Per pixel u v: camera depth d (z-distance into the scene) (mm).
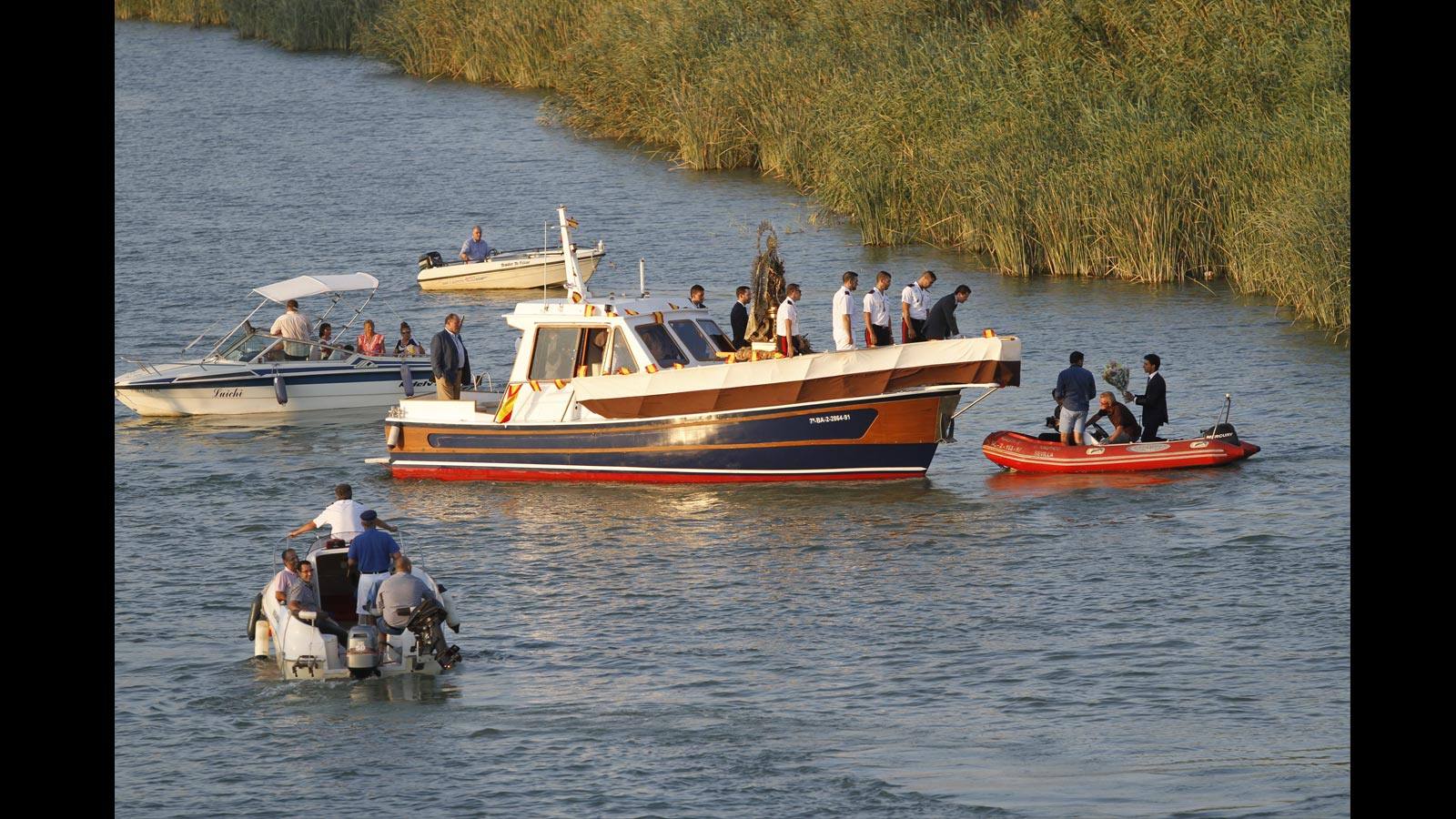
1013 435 91688
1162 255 140500
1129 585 71062
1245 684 59969
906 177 161875
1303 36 154500
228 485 92688
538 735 57375
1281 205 128500
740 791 52250
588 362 93000
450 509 87125
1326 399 101875
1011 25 193750
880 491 87562
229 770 55250
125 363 119000
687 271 149875
